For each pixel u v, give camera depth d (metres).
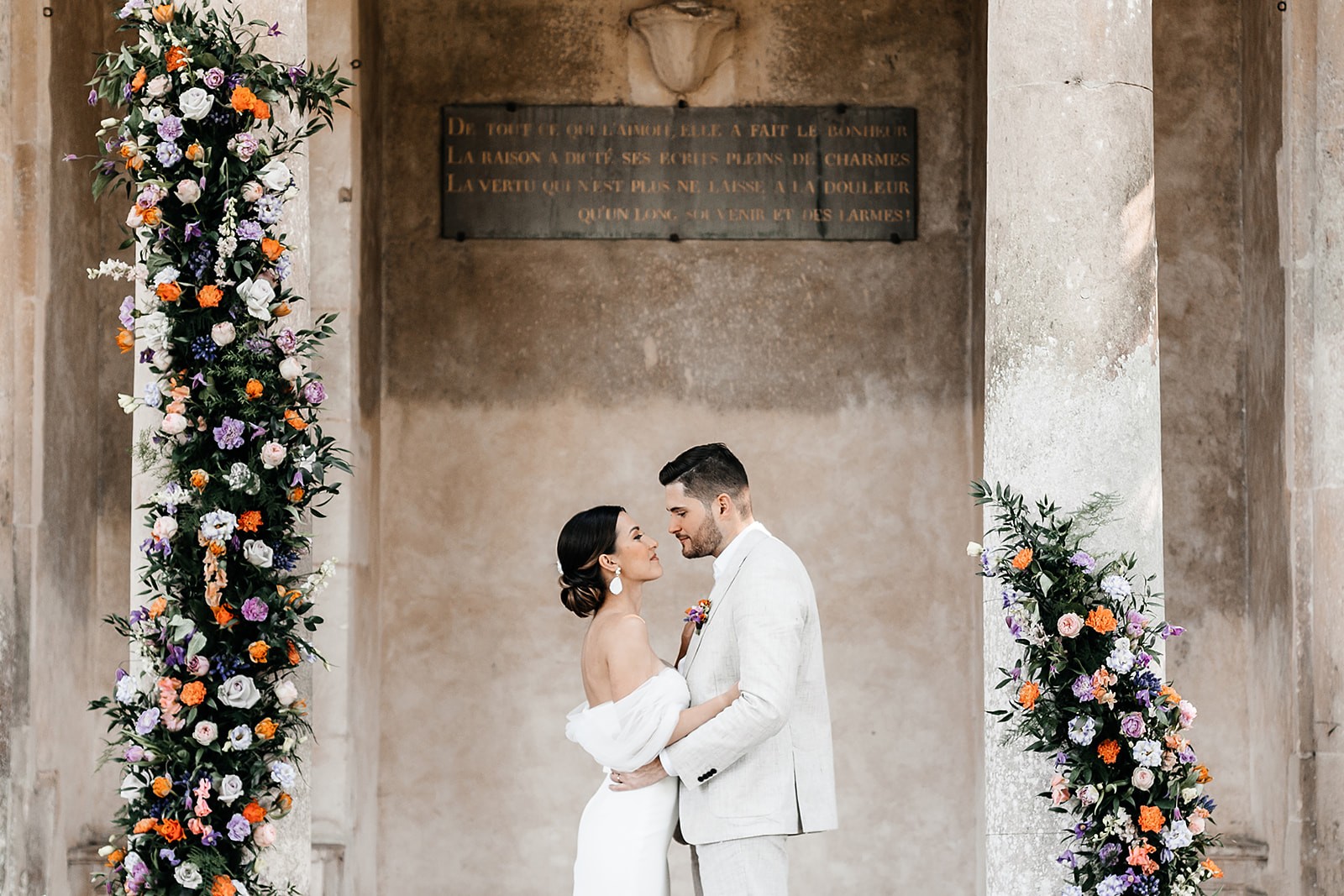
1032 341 4.99
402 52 8.02
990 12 5.25
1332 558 6.62
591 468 7.92
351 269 7.27
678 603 7.87
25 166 6.56
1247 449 7.55
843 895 7.79
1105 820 4.68
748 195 8.04
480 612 7.85
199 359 4.68
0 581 6.33
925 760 7.86
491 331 7.96
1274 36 7.14
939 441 8.00
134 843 4.55
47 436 6.61
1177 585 7.54
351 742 7.15
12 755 6.32
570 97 8.03
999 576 4.93
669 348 8.00
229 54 4.79
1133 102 5.08
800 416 7.99
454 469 7.90
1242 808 7.38
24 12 6.59
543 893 7.73
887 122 8.07
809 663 5.05
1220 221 7.68
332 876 6.89
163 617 4.63
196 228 4.68
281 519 4.74
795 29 8.07
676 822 5.12
